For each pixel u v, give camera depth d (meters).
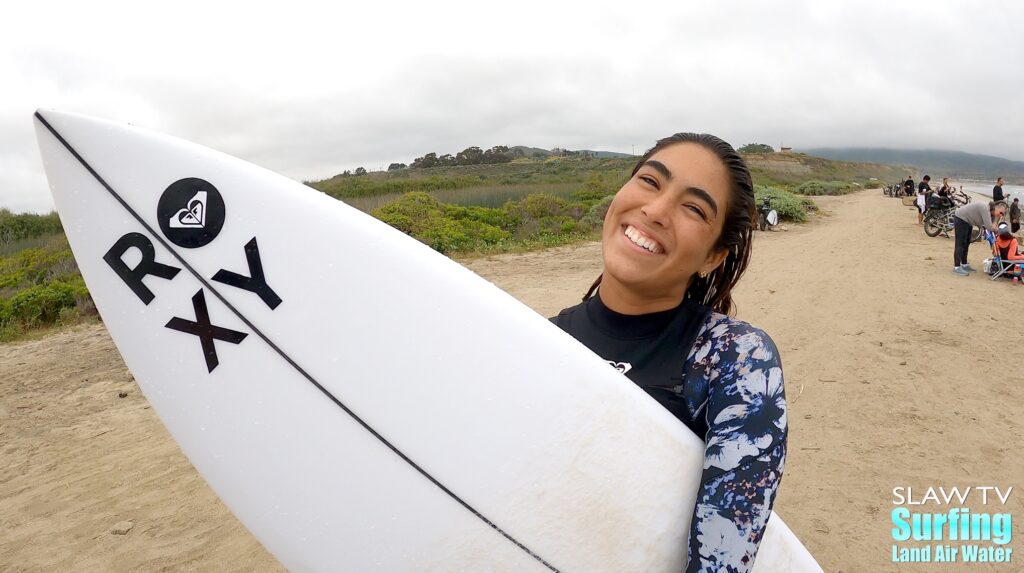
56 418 5.07
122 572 2.98
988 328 5.97
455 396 1.21
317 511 1.26
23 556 3.15
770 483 0.94
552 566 1.20
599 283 1.45
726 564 0.91
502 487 1.20
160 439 4.52
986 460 3.54
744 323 1.09
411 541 1.23
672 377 1.13
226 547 3.15
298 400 1.23
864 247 12.27
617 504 1.17
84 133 1.22
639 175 1.15
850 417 4.14
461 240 13.73
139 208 1.22
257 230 1.22
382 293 1.23
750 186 1.16
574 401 1.18
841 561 2.77
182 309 1.23
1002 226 8.34
